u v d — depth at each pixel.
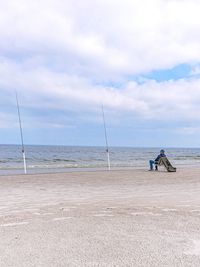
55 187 12.98
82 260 4.24
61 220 6.64
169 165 21.64
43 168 27.19
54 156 58.31
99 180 15.71
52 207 8.33
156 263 4.13
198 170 23.11
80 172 20.97
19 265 4.05
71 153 74.31
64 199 9.93
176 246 4.86
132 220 6.63
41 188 12.67
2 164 34.56
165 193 11.30
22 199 9.91
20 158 48.28
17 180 15.59
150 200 9.66
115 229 5.88
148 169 24.41
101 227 6.03
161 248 4.75
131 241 5.11
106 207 8.25
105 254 4.48
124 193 11.32
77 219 6.73
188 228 5.97
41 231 5.73
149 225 6.19
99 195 10.81
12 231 5.73
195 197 10.30
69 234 5.53
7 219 6.76
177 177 17.36
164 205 8.62
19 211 7.77
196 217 6.96
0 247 4.79
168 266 4.04
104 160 45.53
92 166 30.16
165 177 17.34
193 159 50.78
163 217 6.94
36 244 4.95
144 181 15.30
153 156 62.53
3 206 8.61
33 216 7.09
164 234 5.54
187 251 4.62
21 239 5.22
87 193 11.32
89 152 83.38
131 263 4.13
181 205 8.66
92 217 6.93
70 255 4.43
